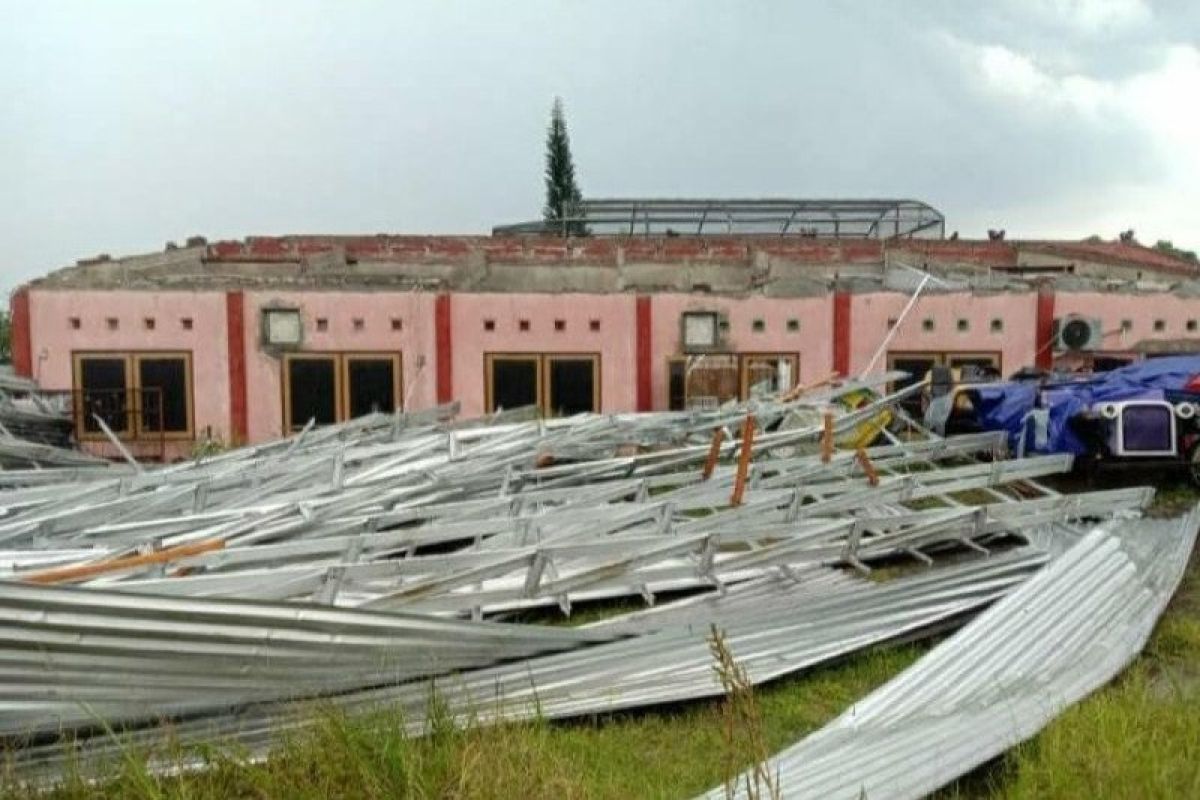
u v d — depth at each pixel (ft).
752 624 16.28
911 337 47.67
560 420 32.17
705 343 46.98
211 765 10.94
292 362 45.06
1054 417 28.30
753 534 19.12
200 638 11.80
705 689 14.28
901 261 71.77
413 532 18.65
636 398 47.01
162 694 11.70
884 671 15.79
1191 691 14.30
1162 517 24.58
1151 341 47.26
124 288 43.78
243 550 16.65
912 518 20.36
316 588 15.21
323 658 12.76
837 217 93.81
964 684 13.94
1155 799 10.52
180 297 44.21
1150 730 12.26
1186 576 20.18
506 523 19.38
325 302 45.29
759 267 63.52
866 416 29.55
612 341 46.85
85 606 11.06
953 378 35.88
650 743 13.28
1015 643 15.19
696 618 16.62
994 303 47.70
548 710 13.55
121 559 16.19
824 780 10.94
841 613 16.93
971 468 23.85
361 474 24.76
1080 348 46.57
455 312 45.98
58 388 43.21
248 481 24.56
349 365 45.52
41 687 10.93
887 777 10.96
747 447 21.33
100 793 10.34
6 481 26.58
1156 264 73.61
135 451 43.65
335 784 10.50
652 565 18.52
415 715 12.70
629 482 23.48
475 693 13.58
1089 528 21.16
